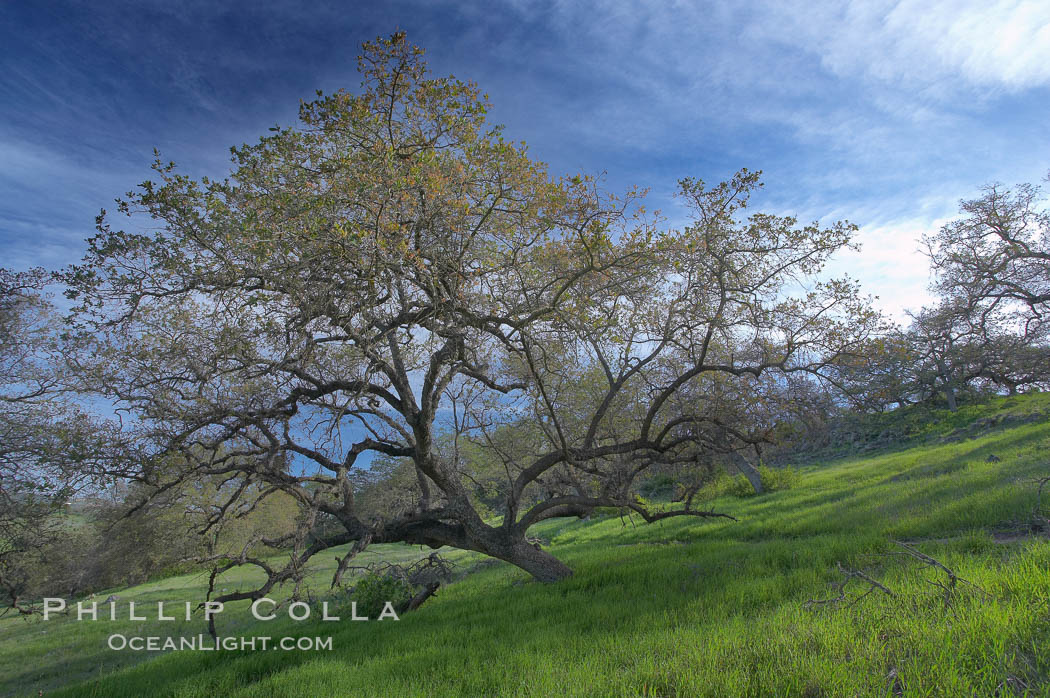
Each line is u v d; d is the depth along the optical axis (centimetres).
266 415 1255
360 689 775
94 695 1142
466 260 1155
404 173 1018
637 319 1388
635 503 1602
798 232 1166
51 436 1423
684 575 1190
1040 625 532
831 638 584
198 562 1197
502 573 1841
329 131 1070
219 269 1059
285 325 1143
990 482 1497
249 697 850
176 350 1084
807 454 4244
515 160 1064
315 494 1237
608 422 1597
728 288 1259
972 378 3953
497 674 732
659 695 562
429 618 1252
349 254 1010
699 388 1515
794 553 1180
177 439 1134
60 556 1634
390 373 1317
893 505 1548
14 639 2098
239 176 998
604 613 976
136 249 997
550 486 1683
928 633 554
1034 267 3136
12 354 1623
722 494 3072
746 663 584
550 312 1241
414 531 1494
